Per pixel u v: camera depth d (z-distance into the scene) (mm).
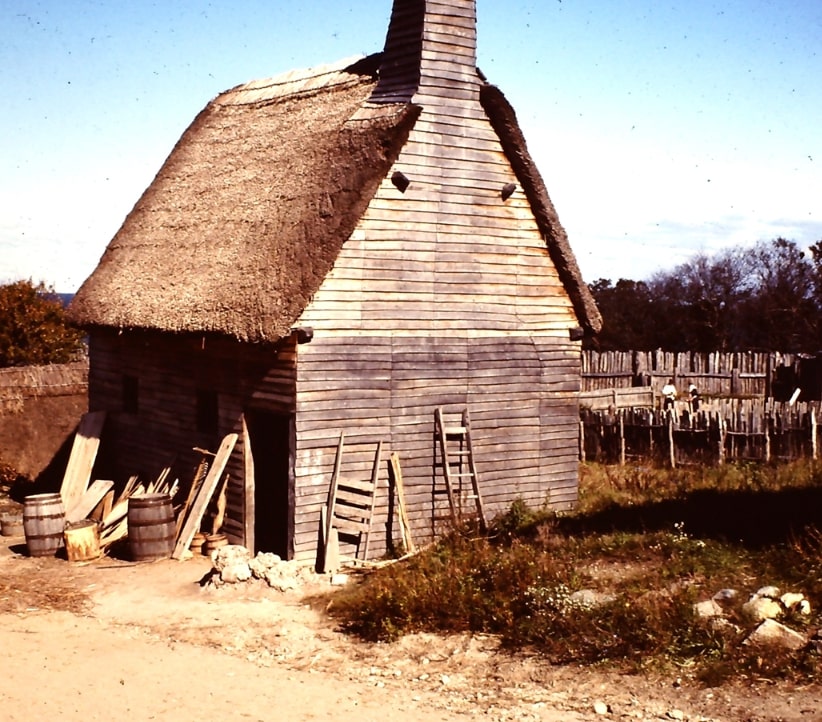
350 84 18047
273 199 16641
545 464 17297
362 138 15570
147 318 16922
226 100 22281
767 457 20984
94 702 9445
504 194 16656
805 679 8930
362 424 15281
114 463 19969
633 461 22297
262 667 10578
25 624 12430
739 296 55500
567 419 17594
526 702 9117
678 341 54438
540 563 12430
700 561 12109
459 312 16266
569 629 10523
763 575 11469
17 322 28984
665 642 9875
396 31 16438
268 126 19391
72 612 13000
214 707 9289
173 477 17891
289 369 14812
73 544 15594
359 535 15219
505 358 16797
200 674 10336
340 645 11250
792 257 54844
